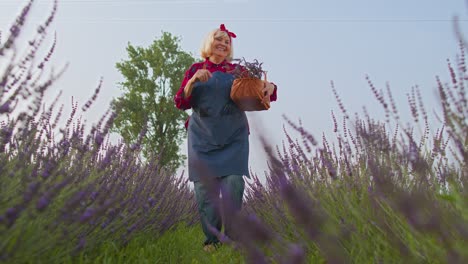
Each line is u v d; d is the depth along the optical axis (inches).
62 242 78.4
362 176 90.9
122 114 869.2
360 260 67.2
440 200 68.8
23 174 74.5
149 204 125.3
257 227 30.2
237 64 144.1
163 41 1002.7
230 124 151.6
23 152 81.0
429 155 77.5
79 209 82.9
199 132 153.6
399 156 72.7
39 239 72.5
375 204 73.9
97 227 97.8
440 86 73.2
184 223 234.8
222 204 29.8
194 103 155.2
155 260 111.7
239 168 149.3
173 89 968.3
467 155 64.4
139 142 110.4
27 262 73.1
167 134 938.1
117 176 101.0
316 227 29.0
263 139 27.8
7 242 63.0
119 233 113.6
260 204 140.4
